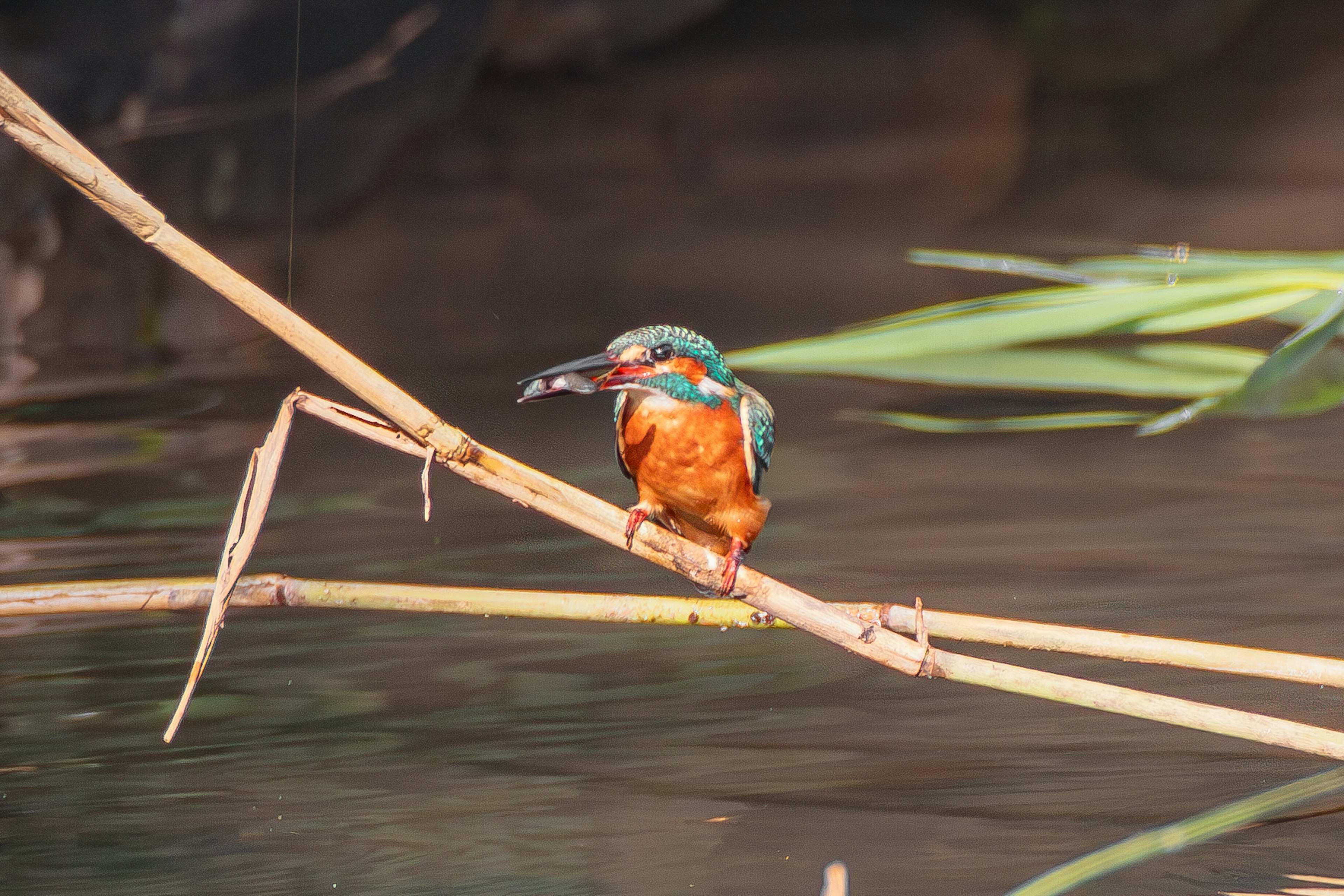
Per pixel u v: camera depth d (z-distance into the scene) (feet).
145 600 17.79
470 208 103.71
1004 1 118.62
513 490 15.61
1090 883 17.12
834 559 32.60
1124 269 22.43
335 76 95.81
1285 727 16.76
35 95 84.33
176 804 20.11
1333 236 104.94
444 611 17.46
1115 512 36.76
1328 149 115.85
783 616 16.81
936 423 49.73
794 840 18.57
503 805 20.10
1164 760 21.58
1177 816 19.26
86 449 44.32
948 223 115.96
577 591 30.25
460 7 101.24
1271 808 15.31
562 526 36.76
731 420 17.24
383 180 98.37
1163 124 119.96
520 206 105.50
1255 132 118.42
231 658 26.76
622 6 108.58
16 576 30.17
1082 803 19.85
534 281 95.35
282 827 19.42
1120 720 23.44
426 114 100.12
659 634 28.73
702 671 26.25
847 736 22.77
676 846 18.66
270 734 22.89
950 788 20.54
